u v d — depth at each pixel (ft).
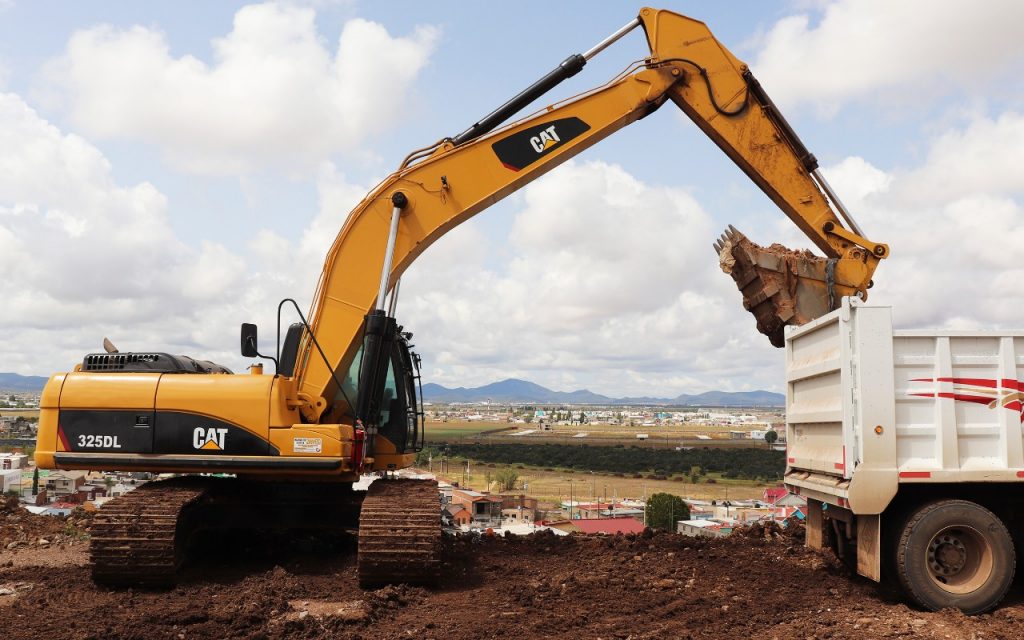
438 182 30.94
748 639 20.38
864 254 31.91
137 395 27.55
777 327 31.96
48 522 38.86
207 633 20.86
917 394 23.26
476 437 595.06
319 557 31.04
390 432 30.83
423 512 26.30
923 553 22.72
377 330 29.30
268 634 20.90
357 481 29.35
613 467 388.16
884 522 23.85
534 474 360.89
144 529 25.67
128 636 20.54
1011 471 23.07
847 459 23.17
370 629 21.49
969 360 23.40
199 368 30.71
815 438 26.35
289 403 28.27
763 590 25.29
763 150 32.58
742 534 34.53
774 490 222.89
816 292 31.99
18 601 24.43
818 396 26.09
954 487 23.94
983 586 22.61
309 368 29.40
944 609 22.44
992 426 23.26
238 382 27.73
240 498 29.96
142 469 27.35
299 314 28.78
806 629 20.95
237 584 26.63
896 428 23.11
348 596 25.09
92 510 40.68
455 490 210.38
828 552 28.35
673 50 32.68
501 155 31.35
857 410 23.09
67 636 20.54
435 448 467.11
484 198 30.99
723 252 32.50
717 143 33.32
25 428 319.88
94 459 27.30
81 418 27.55
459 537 35.42
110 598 24.97
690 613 22.89
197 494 27.25
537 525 153.28
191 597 25.03
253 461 27.22
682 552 30.89
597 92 32.24
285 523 29.86
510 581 27.37
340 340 29.76
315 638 20.49
